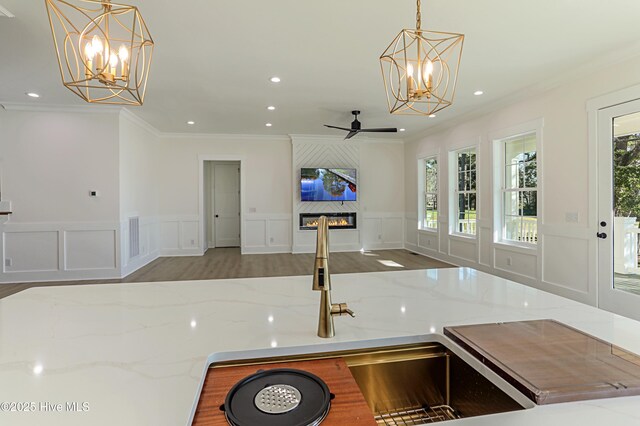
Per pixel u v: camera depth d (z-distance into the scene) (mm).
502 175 4914
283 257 6883
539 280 4168
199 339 963
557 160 3889
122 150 5145
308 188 7227
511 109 4574
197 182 7059
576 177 3664
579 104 3621
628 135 3176
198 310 1225
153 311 1213
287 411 667
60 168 4902
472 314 1166
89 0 1277
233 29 2785
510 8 2496
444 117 5660
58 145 4887
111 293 1453
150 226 6469
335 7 2477
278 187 7418
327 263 971
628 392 682
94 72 1335
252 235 7352
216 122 6023
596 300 3465
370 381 963
